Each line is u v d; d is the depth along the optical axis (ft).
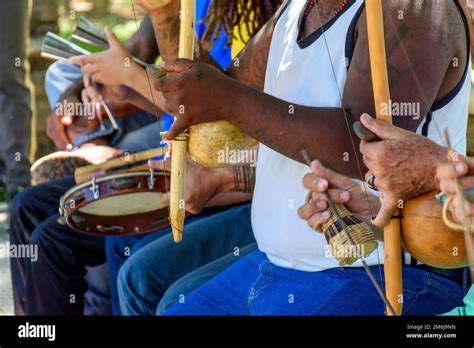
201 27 16.67
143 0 16.07
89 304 19.11
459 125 13.03
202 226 16.75
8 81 26.50
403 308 12.96
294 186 13.29
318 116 11.94
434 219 10.96
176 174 12.66
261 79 14.62
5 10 26.13
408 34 11.71
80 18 18.19
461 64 12.48
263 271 13.76
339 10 12.67
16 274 19.47
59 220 18.47
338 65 12.64
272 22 14.43
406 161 10.90
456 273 13.98
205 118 12.01
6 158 26.66
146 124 20.98
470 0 13.83
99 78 17.70
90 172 16.19
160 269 16.25
